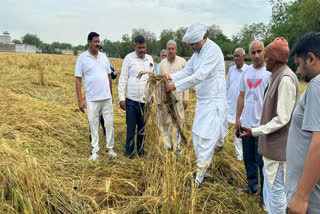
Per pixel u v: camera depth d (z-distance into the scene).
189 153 3.35
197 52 3.16
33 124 4.50
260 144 2.24
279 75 2.06
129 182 2.74
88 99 3.76
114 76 4.43
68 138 4.30
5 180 2.47
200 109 3.17
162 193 2.30
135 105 3.90
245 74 3.21
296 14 29.03
